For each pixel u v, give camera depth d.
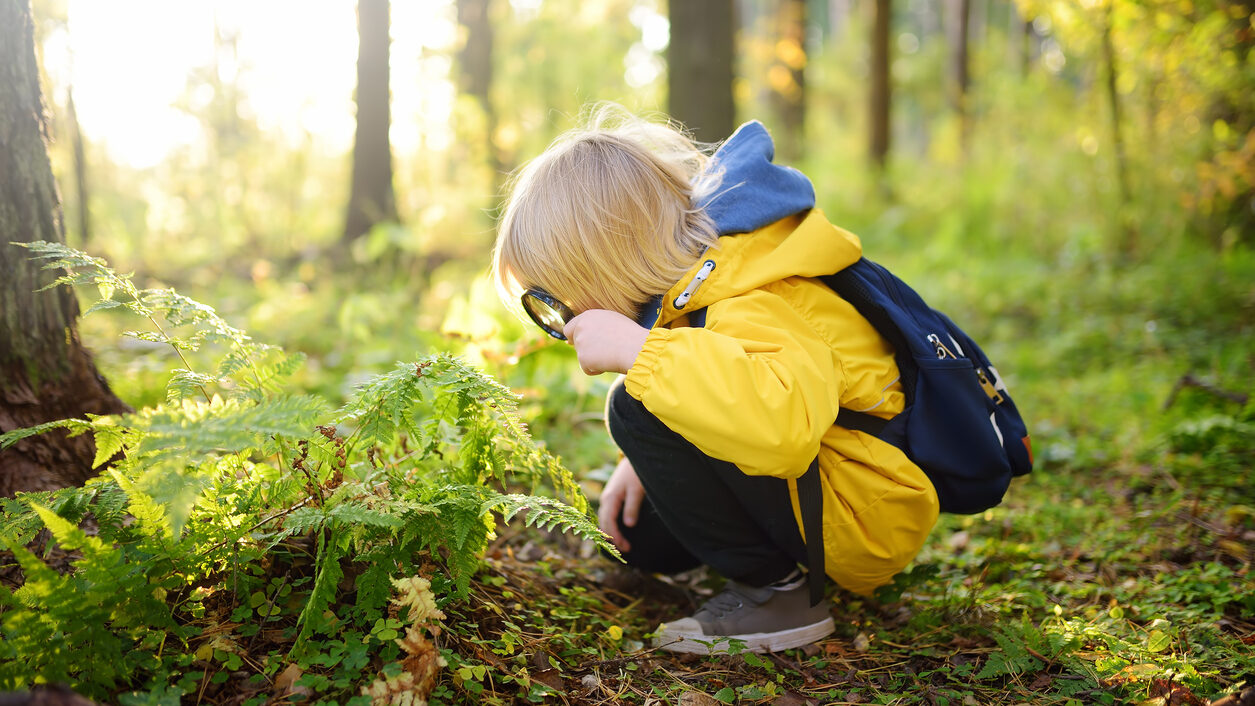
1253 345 4.98
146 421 1.40
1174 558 2.47
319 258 7.43
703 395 1.62
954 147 11.73
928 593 2.30
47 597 1.35
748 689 1.78
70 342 2.15
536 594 2.15
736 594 2.07
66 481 2.05
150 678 1.50
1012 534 2.77
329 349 4.81
